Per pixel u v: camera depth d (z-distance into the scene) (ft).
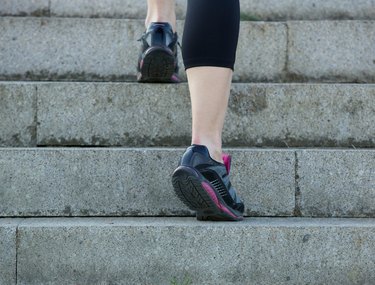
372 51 10.98
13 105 9.38
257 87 9.53
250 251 7.80
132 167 8.57
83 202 8.54
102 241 7.82
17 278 7.84
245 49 10.89
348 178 8.62
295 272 7.83
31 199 8.51
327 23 10.96
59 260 7.84
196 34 7.54
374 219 8.46
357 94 9.55
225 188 7.88
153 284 7.81
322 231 7.83
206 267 7.79
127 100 9.43
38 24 10.90
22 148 8.61
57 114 9.40
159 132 9.46
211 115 7.72
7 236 7.82
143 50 9.72
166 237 7.80
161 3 9.86
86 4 12.25
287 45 10.92
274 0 12.30
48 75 10.89
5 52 10.85
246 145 9.52
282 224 7.93
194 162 7.63
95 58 10.92
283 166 8.61
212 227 7.79
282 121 9.53
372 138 9.53
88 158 8.54
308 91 9.54
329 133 9.54
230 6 7.59
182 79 10.95
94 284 7.83
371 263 7.84
